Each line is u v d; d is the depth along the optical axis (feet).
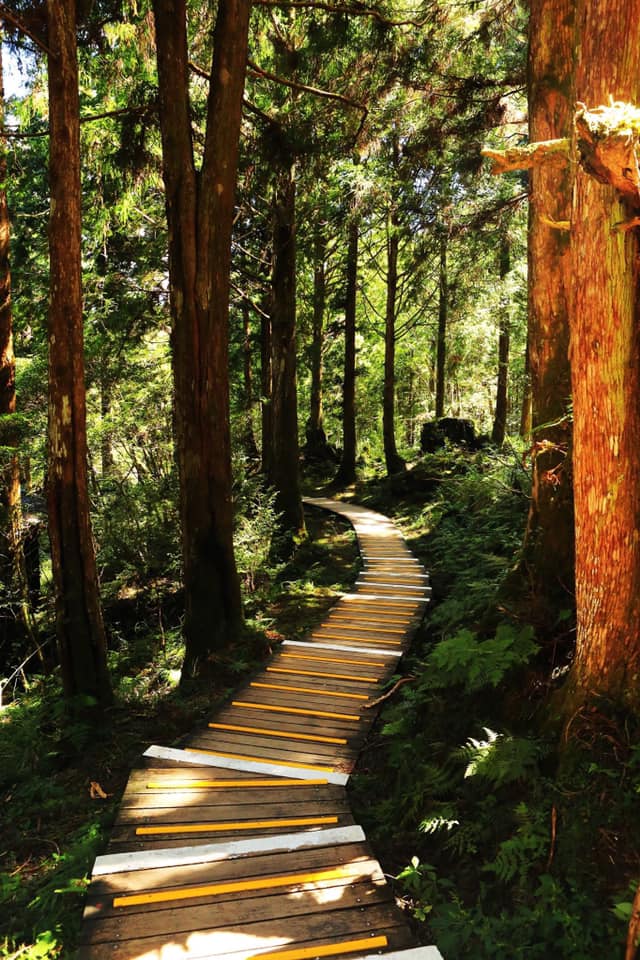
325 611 30.94
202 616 25.26
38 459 34.06
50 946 10.86
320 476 75.20
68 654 21.43
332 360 90.17
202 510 25.38
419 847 12.71
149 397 41.14
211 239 24.26
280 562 40.70
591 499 12.22
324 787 14.93
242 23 23.47
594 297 11.35
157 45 23.21
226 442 25.88
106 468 41.11
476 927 10.11
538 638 16.01
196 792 14.73
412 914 10.87
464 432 62.08
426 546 41.22
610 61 10.39
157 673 26.37
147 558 34.40
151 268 42.75
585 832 10.85
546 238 17.70
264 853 12.21
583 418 12.04
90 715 20.57
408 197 40.65
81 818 15.81
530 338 18.57
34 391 39.01
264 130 33.04
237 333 71.97
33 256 44.45
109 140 32.71
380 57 32.89
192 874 11.59
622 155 8.03
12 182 31.83
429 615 28.91
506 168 11.78
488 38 31.32
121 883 11.37
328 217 51.16
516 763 12.22
